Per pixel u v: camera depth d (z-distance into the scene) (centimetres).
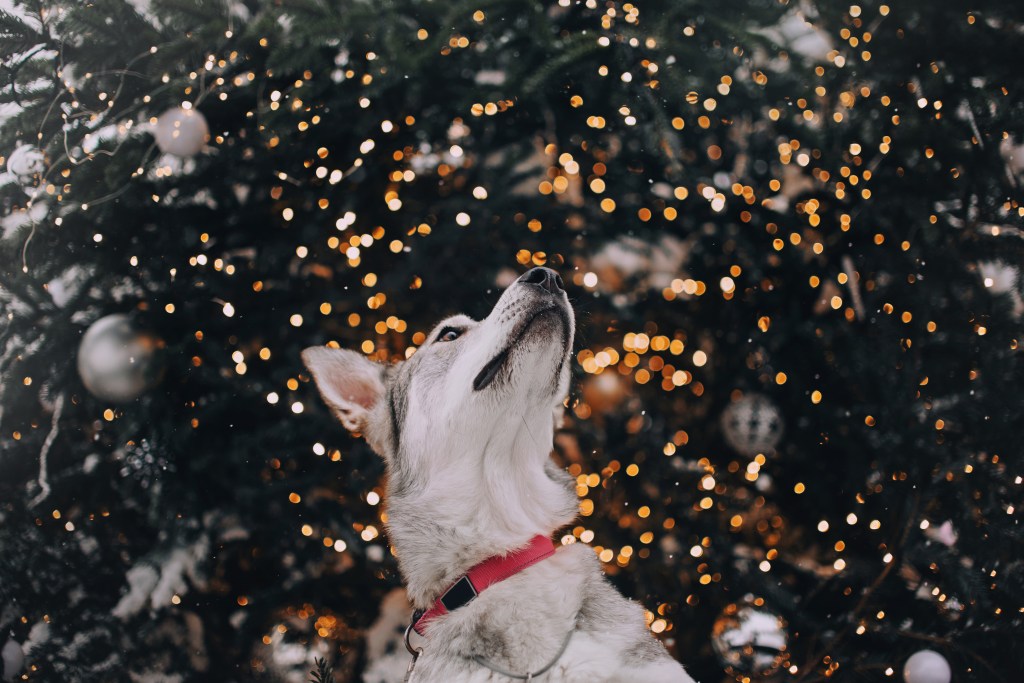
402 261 397
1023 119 356
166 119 339
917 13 368
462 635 225
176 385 359
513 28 356
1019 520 335
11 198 344
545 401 256
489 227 391
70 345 342
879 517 384
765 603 381
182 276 364
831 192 396
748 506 414
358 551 370
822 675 353
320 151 370
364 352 396
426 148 400
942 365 363
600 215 405
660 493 408
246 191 388
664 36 346
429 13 362
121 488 363
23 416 352
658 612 386
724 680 381
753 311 416
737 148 412
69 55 343
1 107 349
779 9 368
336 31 343
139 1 347
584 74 359
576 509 270
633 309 428
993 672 324
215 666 369
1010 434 341
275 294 386
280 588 371
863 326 396
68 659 344
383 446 289
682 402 445
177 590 341
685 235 416
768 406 392
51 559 352
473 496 249
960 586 332
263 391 371
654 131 341
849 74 378
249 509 367
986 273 376
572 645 222
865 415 377
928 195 373
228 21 349
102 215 342
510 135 398
